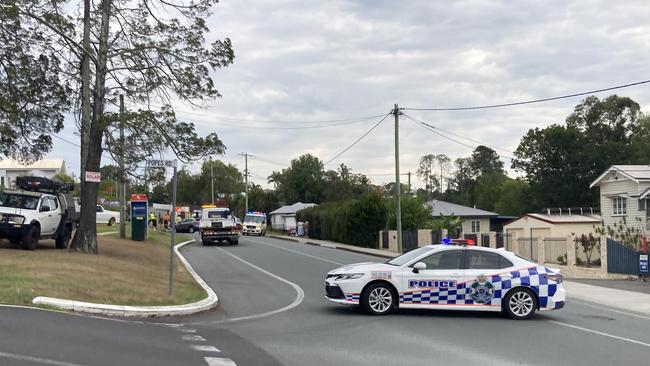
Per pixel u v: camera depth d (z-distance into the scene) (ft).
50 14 62.39
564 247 93.09
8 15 60.59
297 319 40.65
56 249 70.79
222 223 137.59
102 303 39.19
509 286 42.75
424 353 30.25
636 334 38.55
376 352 30.22
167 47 67.87
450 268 43.24
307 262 91.50
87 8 68.74
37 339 27.76
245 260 94.73
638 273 77.56
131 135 67.82
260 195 354.33
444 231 126.82
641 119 226.38
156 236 143.02
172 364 25.53
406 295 42.70
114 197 272.31
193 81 68.74
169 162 46.55
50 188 72.38
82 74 69.67
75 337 29.04
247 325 38.11
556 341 34.71
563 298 43.52
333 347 31.24
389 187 371.97
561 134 228.43
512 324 40.37
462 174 383.65
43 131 70.59
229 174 378.12
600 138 232.32
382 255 118.62
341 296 43.06
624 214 126.82
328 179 355.56
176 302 43.52
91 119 71.20
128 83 69.31
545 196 231.71
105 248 80.89
